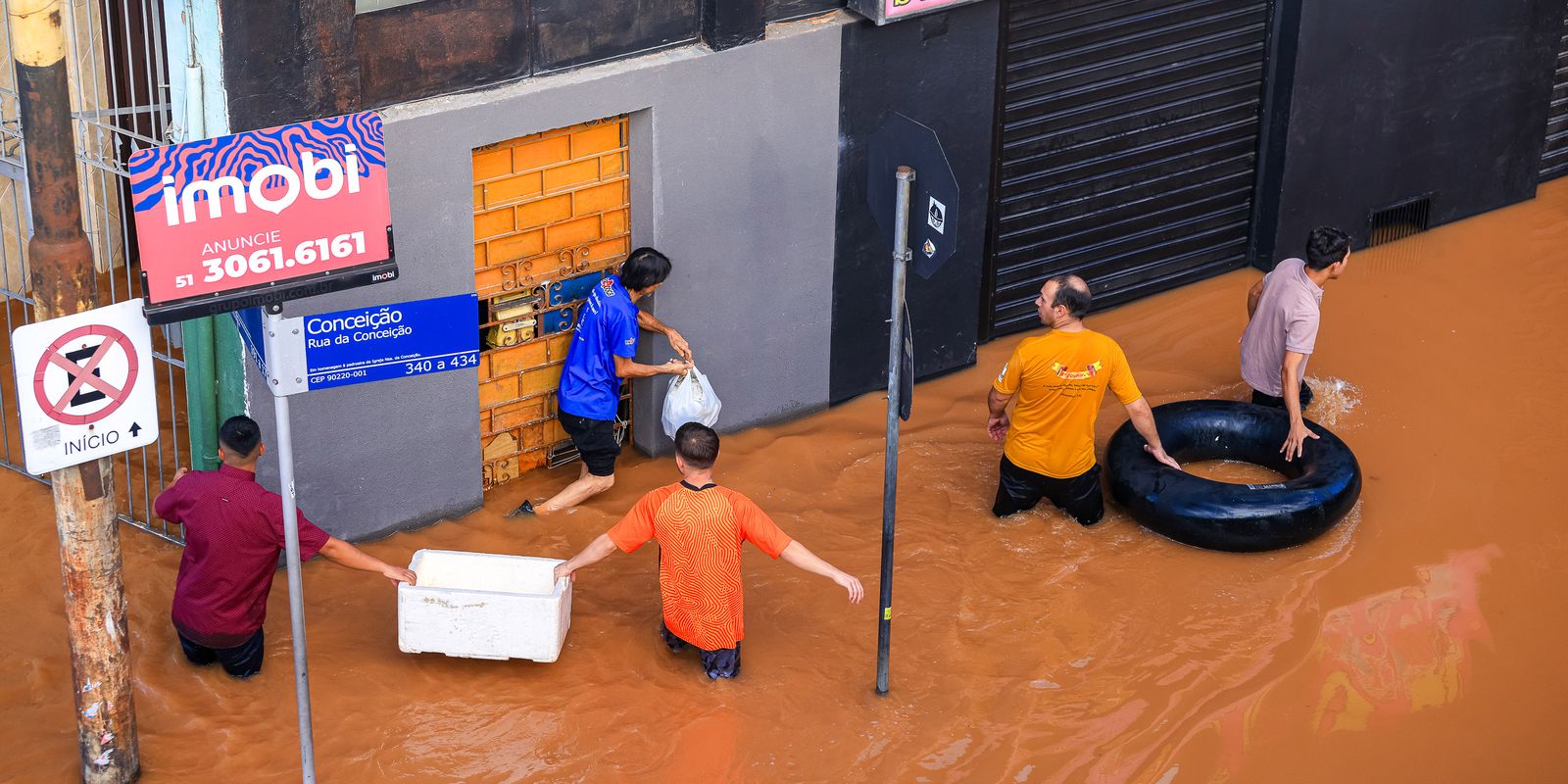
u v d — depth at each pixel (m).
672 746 6.91
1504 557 8.45
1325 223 11.66
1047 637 7.73
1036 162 10.24
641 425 9.14
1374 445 9.43
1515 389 10.08
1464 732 7.20
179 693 7.02
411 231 7.68
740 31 8.37
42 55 5.37
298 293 5.42
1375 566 8.33
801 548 7.01
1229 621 7.88
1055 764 6.92
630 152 8.44
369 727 6.91
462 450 8.39
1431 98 11.69
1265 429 9.09
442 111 7.52
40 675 7.07
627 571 8.12
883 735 7.05
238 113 7.00
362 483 8.05
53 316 5.68
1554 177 13.00
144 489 8.38
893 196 6.57
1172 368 10.35
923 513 8.71
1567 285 11.43
